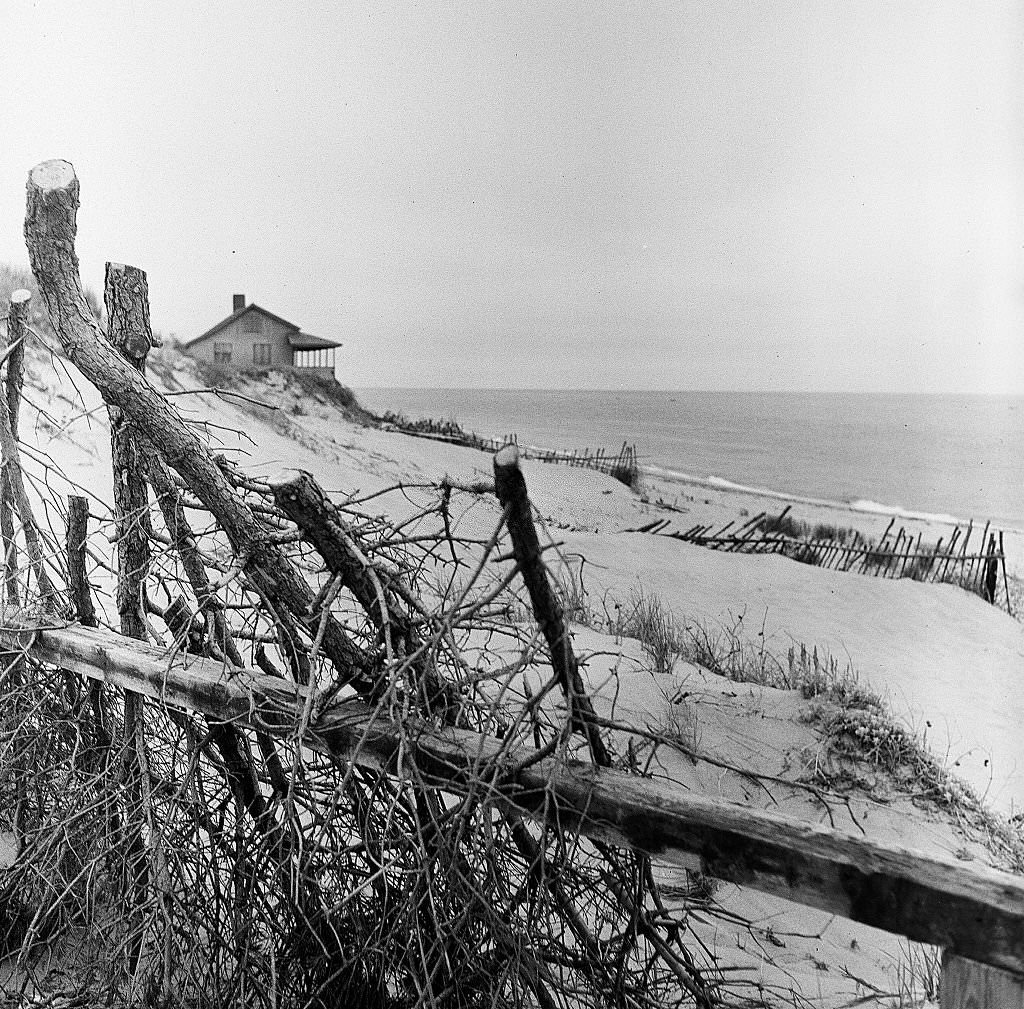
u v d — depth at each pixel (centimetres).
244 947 280
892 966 394
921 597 838
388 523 292
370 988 278
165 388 1015
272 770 295
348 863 280
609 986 274
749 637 755
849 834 199
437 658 279
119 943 294
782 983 362
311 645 287
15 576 365
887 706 646
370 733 260
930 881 184
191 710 319
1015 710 674
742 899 434
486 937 266
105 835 307
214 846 291
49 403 940
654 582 824
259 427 979
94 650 320
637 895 268
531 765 240
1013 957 174
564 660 237
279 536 281
